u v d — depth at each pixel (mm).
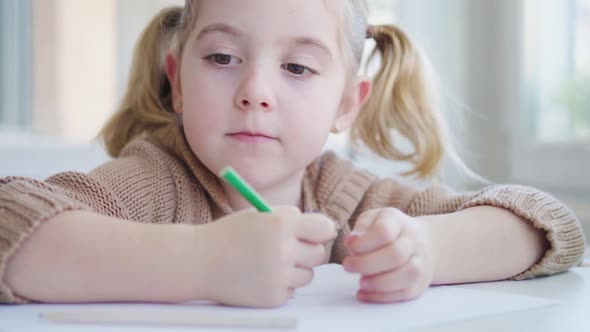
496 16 1725
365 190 942
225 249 498
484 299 532
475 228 662
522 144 1621
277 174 765
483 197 723
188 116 777
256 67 741
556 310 495
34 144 1605
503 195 720
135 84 1017
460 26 1739
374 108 1040
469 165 1690
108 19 1648
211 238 508
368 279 515
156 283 496
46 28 1627
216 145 753
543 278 694
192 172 849
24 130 1625
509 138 1673
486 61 1742
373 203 928
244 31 738
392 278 511
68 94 1643
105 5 1646
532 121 1646
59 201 550
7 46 1609
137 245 510
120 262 502
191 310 471
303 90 766
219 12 744
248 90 729
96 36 1647
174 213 813
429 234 626
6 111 1614
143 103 998
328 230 517
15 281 501
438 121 1075
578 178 1441
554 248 683
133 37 1655
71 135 1648
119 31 1650
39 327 420
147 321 433
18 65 1621
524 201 707
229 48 745
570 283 656
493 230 669
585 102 1479
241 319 428
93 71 1652
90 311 443
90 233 520
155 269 498
